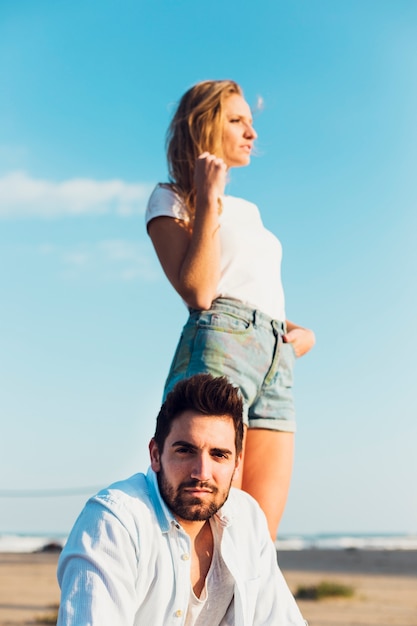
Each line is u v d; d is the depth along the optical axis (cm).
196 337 402
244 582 324
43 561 3684
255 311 408
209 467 301
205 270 396
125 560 298
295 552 5009
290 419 414
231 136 432
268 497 398
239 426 309
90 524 303
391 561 3691
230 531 328
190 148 427
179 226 419
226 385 305
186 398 302
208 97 429
